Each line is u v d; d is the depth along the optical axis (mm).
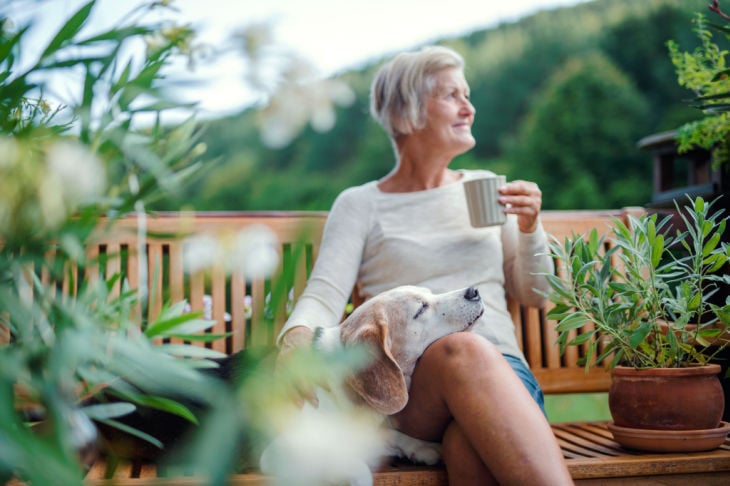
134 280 2211
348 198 2258
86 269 1048
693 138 2297
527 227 2102
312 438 734
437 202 2221
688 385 1772
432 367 1655
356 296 2318
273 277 775
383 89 2307
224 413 709
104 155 889
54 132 916
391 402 1684
